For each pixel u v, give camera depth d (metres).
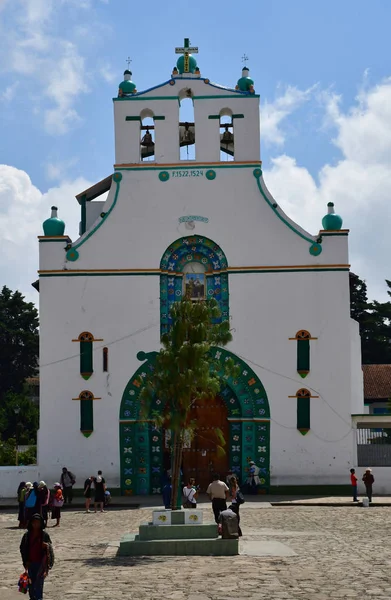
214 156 39.25
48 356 38.03
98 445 37.62
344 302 38.06
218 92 39.62
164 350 24.70
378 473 37.44
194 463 37.97
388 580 16.42
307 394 37.69
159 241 38.66
